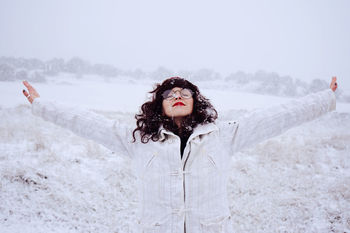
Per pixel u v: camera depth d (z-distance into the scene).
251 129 1.75
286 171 5.91
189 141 1.69
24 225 3.76
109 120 1.91
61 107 1.91
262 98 39.41
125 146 1.85
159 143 1.74
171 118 1.79
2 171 4.65
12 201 4.14
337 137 8.48
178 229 1.64
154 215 1.68
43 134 7.19
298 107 1.76
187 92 1.76
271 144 7.42
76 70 73.69
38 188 4.52
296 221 4.17
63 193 4.50
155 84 2.00
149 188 1.71
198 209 1.67
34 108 1.93
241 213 4.37
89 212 4.23
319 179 5.54
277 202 4.65
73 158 5.83
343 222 4.09
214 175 1.70
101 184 5.01
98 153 6.23
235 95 41.81
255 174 5.67
